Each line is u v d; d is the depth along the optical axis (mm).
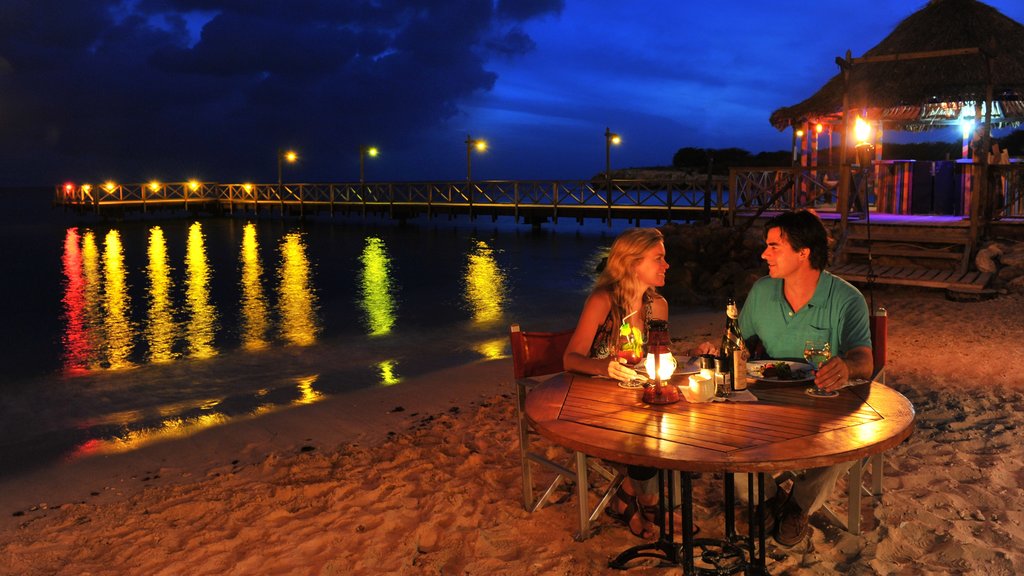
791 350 3086
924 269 10055
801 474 2781
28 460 5035
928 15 11789
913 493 3389
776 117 13445
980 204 10305
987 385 5316
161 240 30906
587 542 3072
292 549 3195
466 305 12297
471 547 3123
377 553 3105
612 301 3176
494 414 5367
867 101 11445
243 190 49625
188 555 3240
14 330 10742
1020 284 9188
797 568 2752
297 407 6027
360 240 29797
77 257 23328
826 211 12664
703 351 3020
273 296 13945
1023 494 3326
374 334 9828
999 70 10727
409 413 5652
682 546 2662
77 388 7258
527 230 34906
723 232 12336
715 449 2137
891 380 5582
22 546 3465
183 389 7102
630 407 2568
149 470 4734
